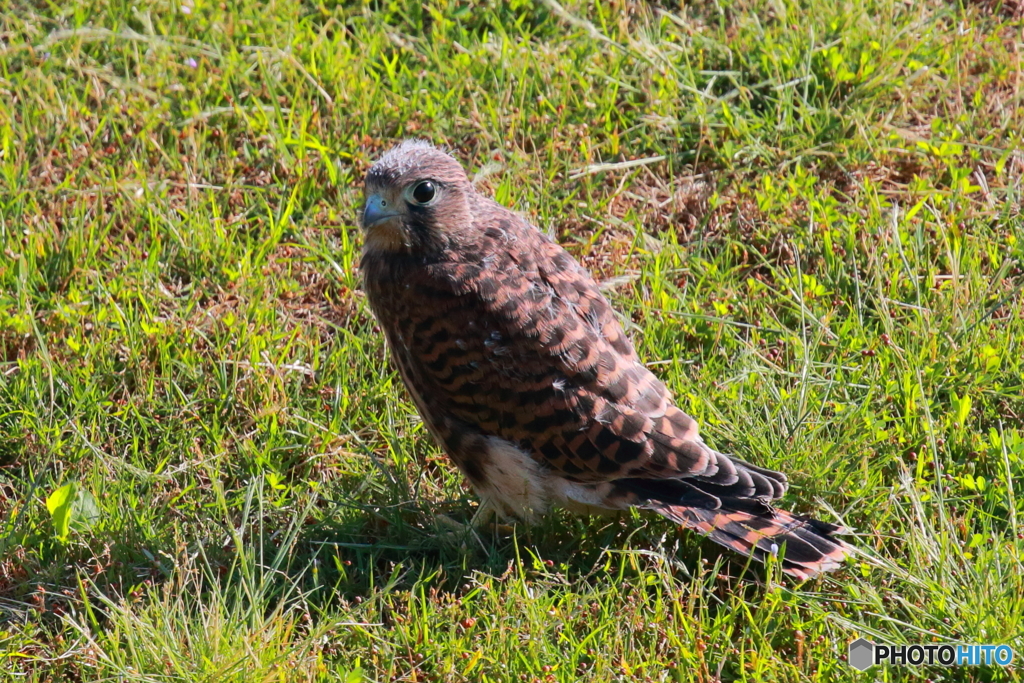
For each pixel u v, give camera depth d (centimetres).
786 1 1321
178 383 991
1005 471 873
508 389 846
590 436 841
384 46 1304
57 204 1102
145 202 1098
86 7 1305
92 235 1062
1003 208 1095
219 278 1073
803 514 867
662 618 799
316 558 876
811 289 1043
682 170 1190
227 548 870
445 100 1217
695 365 1020
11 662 783
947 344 976
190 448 941
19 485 925
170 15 1306
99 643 791
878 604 791
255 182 1162
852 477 898
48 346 992
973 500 878
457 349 851
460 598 830
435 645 786
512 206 1104
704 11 1348
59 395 969
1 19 1298
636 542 880
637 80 1250
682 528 873
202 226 1084
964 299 1011
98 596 819
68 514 856
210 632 761
